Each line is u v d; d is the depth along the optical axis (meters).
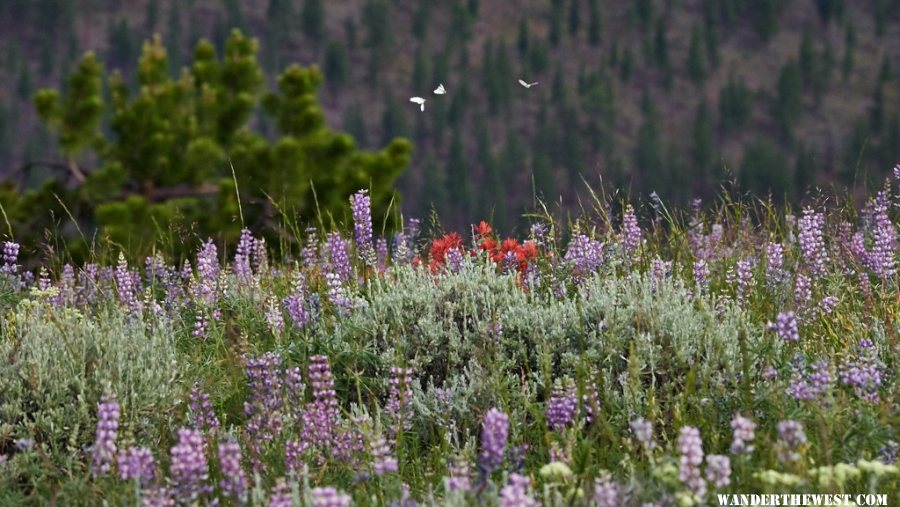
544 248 10.88
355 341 8.78
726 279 9.85
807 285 9.09
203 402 7.73
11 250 10.64
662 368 8.16
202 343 9.62
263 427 7.45
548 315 8.73
